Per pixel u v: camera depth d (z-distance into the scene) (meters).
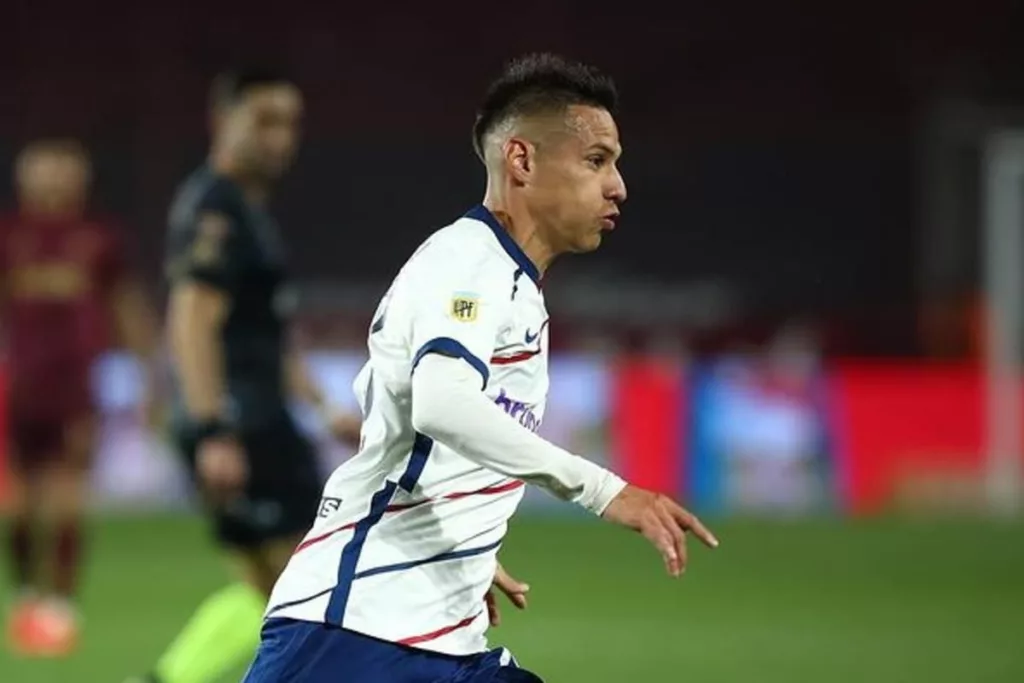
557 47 101.69
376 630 15.02
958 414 74.69
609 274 96.56
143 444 70.31
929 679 32.47
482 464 14.49
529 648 36.22
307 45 99.94
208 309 25.80
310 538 15.45
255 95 26.20
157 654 35.66
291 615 15.19
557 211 15.62
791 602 44.31
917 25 102.62
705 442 72.56
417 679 15.12
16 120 95.62
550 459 14.42
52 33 98.00
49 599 37.31
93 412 39.50
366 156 97.38
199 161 95.00
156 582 47.94
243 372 25.95
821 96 101.94
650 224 99.00
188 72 97.94
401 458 15.18
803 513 71.94
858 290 98.12
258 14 99.62
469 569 15.33
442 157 97.69
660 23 102.38
